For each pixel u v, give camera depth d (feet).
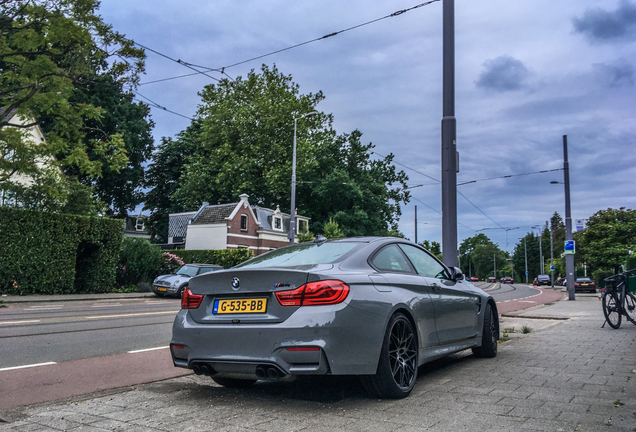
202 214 150.51
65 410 12.41
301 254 14.88
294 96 149.59
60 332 28.91
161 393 14.32
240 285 12.64
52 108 46.83
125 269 79.30
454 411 11.46
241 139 146.20
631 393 13.04
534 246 367.86
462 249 501.56
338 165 167.63
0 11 41.96
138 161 142.72
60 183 72.54
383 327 12.61
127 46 45.37
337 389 14.32
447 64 29.48
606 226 174.40
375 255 14.62
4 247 60.70
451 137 29.01
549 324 33.32
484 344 19.40
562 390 13.44
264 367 11.84
